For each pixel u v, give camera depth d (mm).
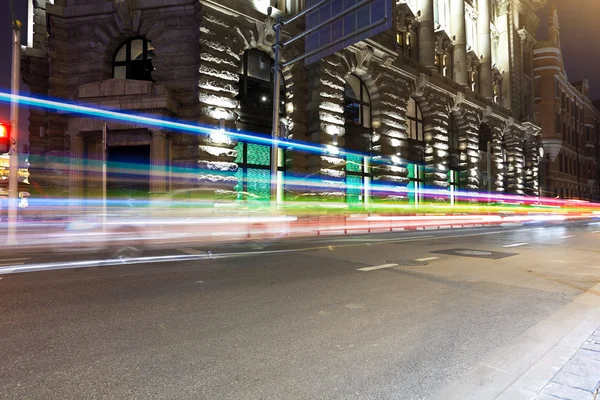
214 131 18766
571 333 4605
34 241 15016
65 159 18906
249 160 21406
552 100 58062
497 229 25469
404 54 30797
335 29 15359
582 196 69750
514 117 44656
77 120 17922
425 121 32688
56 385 3268
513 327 4938
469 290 6965
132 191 18953
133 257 10844
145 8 19391
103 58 20047
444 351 4137
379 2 13500
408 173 30922
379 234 20422
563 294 6723
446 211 32594
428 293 6703
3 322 4941
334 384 3363
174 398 3084
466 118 36625
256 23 20922
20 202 20984
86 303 5863
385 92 27328
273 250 12555
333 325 4961
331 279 7770
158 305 5781
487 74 40562
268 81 22703
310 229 21078
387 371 3637
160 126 17719
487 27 41000
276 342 4352
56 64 20031
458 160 37062
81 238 16156
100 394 3123
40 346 4145
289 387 3301
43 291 6602
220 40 19453
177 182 18359
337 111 23578
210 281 7500
